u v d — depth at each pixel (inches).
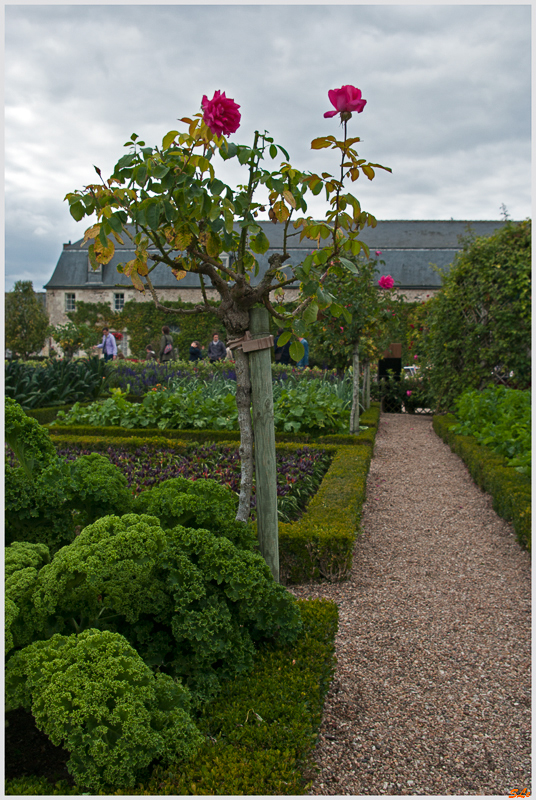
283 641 84.5
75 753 56.3
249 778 57.4
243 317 98.9
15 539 91.1
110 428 286.0
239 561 81.4
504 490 191.2
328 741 80.2
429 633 117.0
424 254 1390.3
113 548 71.0
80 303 1360.7
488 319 378.9
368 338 324.8
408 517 200.8
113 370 486.6
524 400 281.7
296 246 1296.8
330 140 87.7
